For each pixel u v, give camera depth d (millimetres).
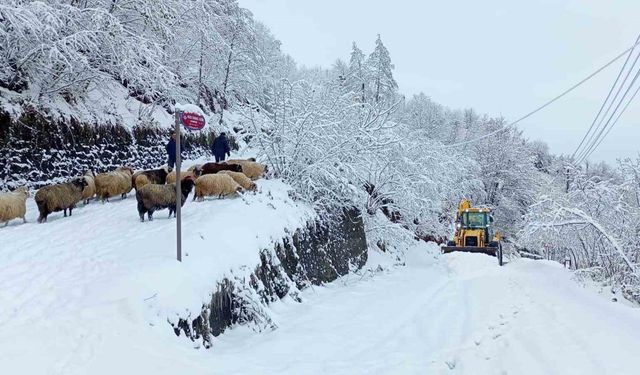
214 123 25141
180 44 21500
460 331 7449
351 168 13570
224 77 29000
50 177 12547
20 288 5734
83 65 13602
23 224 8953
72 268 6430
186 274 6586
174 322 5758
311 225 11875
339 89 15914
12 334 4691
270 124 13820
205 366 5059
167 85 15828
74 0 14344
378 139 15555
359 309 9094
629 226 12938
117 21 13609
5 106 11672
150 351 4906
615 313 7422
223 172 11234
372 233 17250
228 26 27016
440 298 10312
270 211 10461
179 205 6812
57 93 13914
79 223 8969
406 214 19141
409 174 18938
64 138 13266
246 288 7629
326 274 12078
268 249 9070
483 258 17109
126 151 16172
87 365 4379
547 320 6824
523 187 36031
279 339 6863
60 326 4945
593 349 5234
